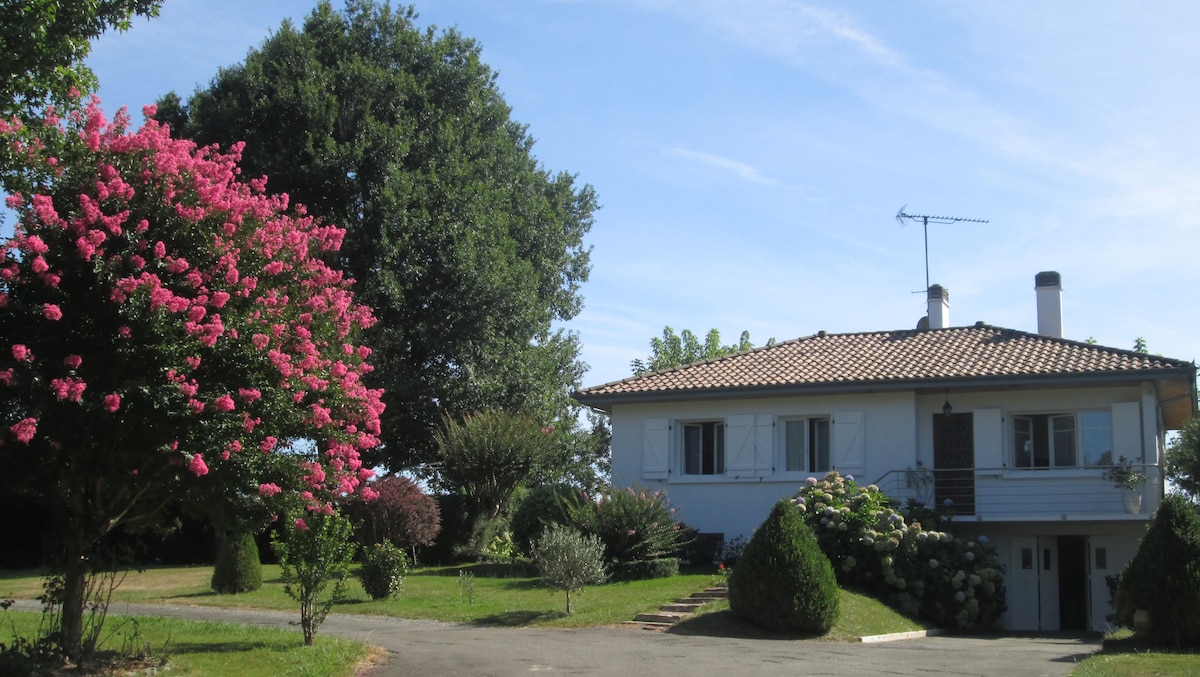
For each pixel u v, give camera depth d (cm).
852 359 2694
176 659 1199
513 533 2625
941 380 2406
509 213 3734
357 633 1611
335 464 1234
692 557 2541
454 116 3672
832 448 2544
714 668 1280
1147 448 2302
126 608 1930
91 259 1044
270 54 3509
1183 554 1512
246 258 1173
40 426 1027
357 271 3362
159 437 1051
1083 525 2339
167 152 1162
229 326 1100
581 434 3916
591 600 1997
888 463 2486
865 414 2525
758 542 1758
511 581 2325
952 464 2472
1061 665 1331
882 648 1557
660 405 2711
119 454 1080
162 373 1047
